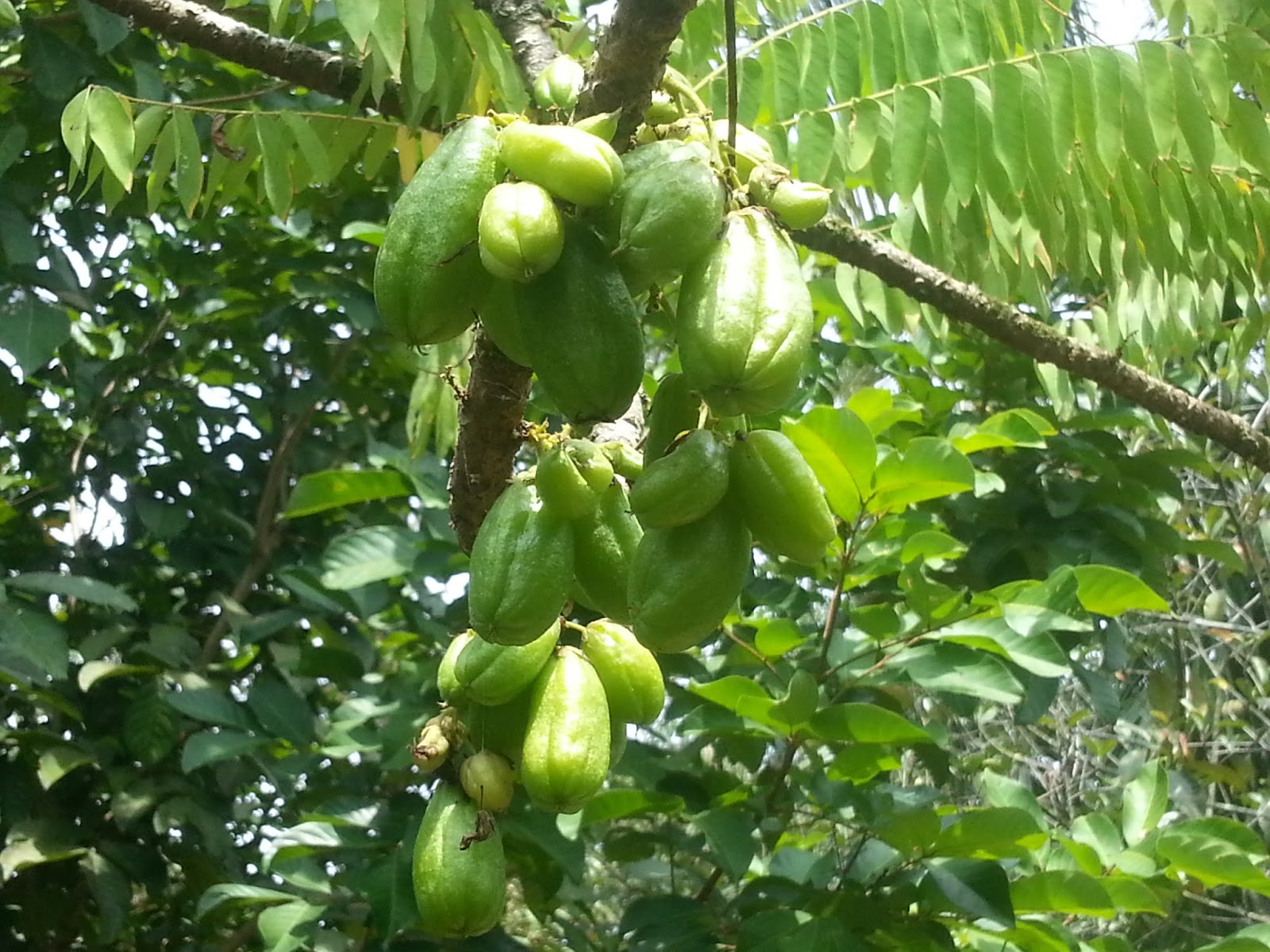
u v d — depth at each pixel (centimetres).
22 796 367
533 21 206
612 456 151
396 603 398
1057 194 282
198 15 272
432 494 334
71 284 366
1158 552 381
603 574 140
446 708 161
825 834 355
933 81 260
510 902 497
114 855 367
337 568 327
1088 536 375
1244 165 299
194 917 393
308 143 283
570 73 168
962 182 259
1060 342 321
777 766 316
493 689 145
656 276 123
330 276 416
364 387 484
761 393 117
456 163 126
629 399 124
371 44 241
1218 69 256
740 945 236
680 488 122
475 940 277
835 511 277
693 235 119
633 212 120
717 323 117
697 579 126
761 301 118
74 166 291
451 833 151
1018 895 254
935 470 258
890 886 263
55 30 366
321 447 468
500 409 146
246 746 319
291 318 426
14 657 352
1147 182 280
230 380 485
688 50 277
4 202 343
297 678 429
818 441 259
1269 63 255
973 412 423
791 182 128
